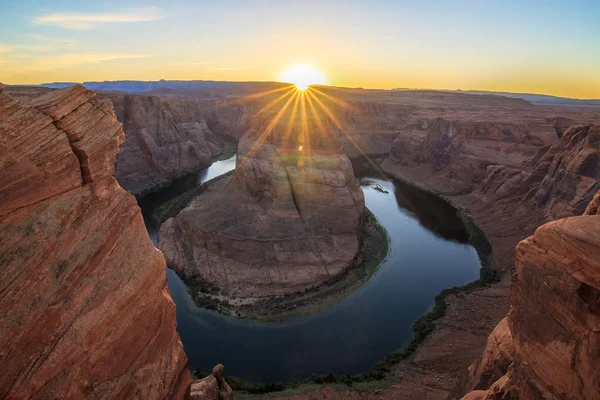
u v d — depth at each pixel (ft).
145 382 35.65
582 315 32.17
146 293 36.76
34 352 26.13
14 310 25.44
